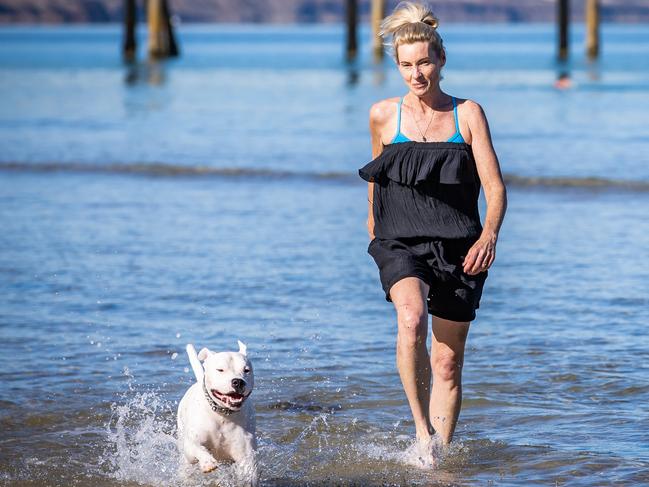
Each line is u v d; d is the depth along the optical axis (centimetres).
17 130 3125
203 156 2534
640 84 4638
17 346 1060
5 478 738
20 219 1780
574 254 1470
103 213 1839
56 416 866
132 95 4366
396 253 729
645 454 755
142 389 935
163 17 7781
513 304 1211
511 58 7744
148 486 727
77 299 1246
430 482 723
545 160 2352
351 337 1089
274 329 1118
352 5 7375
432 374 780
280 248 1531
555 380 940
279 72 5900
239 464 707
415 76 725
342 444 805
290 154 2544
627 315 1150
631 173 2172
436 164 723
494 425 836
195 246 1549
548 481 712
